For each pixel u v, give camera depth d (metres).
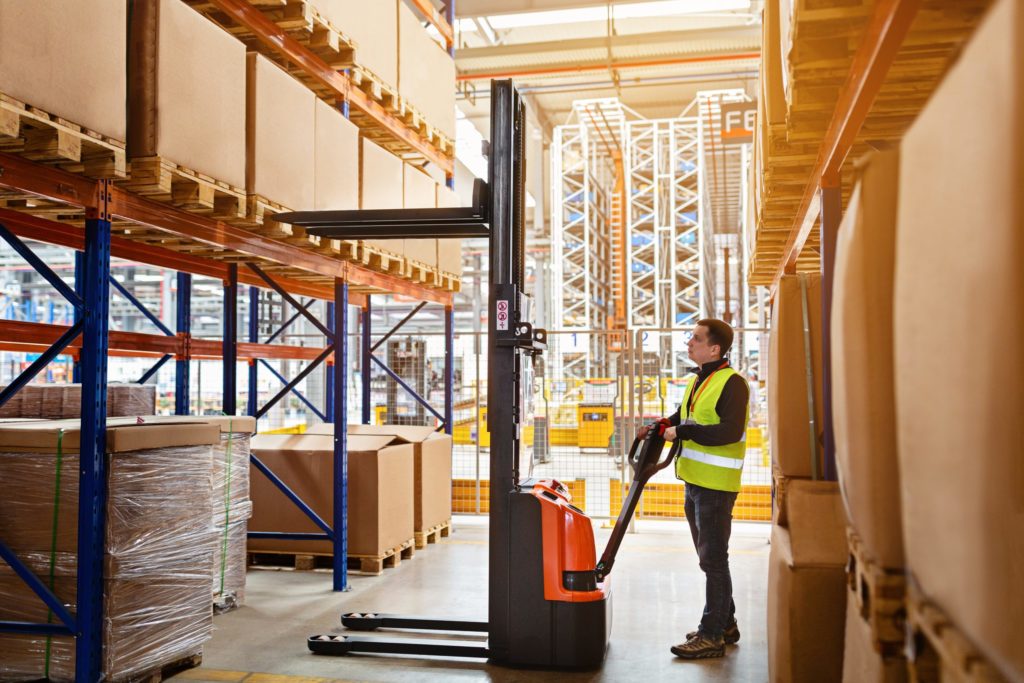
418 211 4.87
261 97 4.98
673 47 17.03
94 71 3.63
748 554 7.88
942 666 1.55
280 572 7.02
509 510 4.62
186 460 4.59
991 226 1.20
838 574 3.28
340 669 4.60
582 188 25.45
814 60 3.08
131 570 4.15
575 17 15.93
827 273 3.74
